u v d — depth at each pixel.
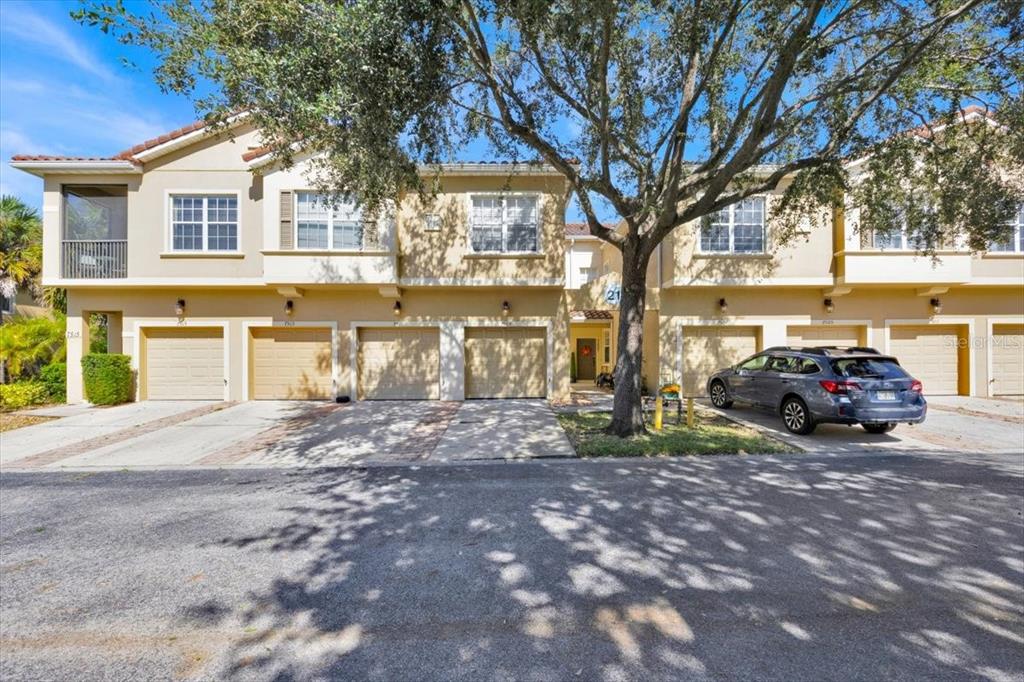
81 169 12.48
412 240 12.84
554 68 8.09
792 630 3.05
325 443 8.59
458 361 13.38
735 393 10.99
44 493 5.95
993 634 3.01
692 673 2.65
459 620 3.19
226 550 4.28
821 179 8.35
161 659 2.82
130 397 13.19
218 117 6.15
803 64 6.43
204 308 13.34
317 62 5.08
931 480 6.20
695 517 4.96
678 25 7.25
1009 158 7.78
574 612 3.28
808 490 5.82
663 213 7.92
